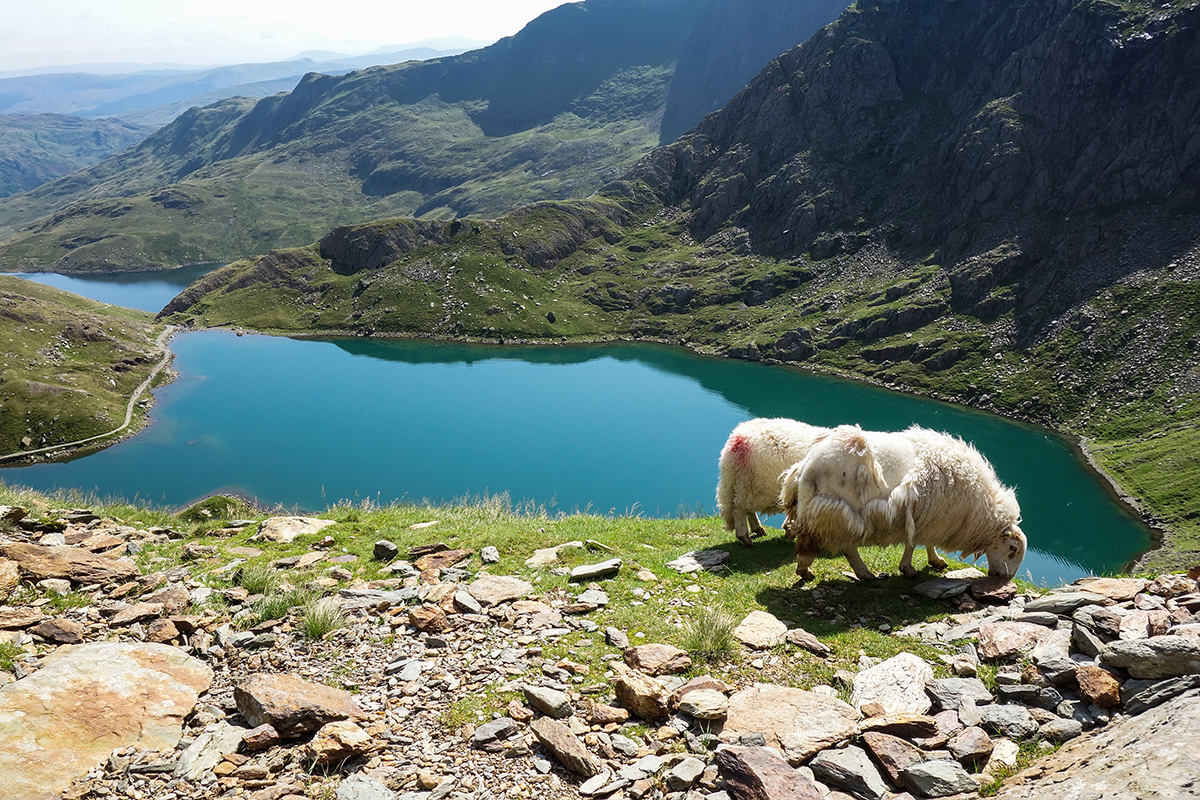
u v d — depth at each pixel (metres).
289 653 8.41
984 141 189.38
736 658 8.37
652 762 6.17
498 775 6.07
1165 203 157.62
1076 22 183.62
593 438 124.25
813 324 180.50
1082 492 99.88
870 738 6.27
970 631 8.84
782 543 14.70
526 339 199.62
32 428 127.94
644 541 14.72
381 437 125.88
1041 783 5.09
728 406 142.12
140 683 7.25
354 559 12.54
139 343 180.25
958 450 11.41
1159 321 135.62
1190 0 169.88
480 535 13.77
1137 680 6.53
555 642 8.66
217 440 125.38
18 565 10.47
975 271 167.50
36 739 6.24
